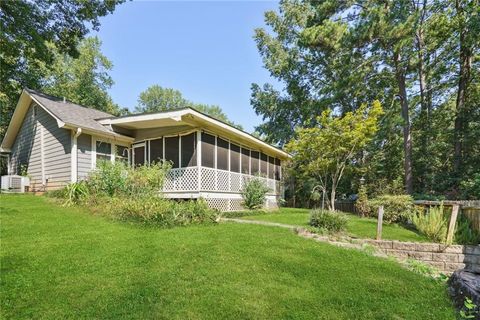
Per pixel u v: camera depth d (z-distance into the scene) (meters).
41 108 13.32
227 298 3.73
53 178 12.28
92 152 11.88
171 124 11.86
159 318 3.25
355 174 19.17
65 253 5.08
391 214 10.05
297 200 21.36
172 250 5.45
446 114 17.56
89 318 3.21
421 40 16.12
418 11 14.34
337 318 3.42
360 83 16.92
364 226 9.39
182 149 11.77
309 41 15.78
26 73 17.84
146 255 5.15
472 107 14.71
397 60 15.91
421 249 7.05
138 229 7.12
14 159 15.68
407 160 15.97
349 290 4.17
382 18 13.84
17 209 8.59
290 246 6.07
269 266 4.89
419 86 18.59
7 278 4.05
